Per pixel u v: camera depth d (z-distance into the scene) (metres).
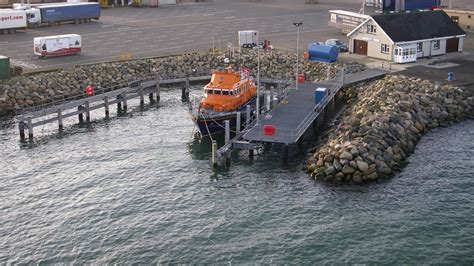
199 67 91.81
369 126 62.75
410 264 43.22
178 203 52.81
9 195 54.66
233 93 70.25
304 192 54.19
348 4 152.62
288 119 67.62
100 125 73.81
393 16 95.38
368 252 44.69
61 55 96.62
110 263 44.09
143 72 89.38
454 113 71.69
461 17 119.31
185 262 44.03
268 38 109.44
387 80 79.56
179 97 84.44
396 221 48.72
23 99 78.31
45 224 49.50
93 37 111.19
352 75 84.88
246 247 45.69
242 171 59.53
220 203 52.66
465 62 92.31
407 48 92.00
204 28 119.62
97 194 54.72
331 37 110.00
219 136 69.69
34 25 120.19
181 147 66.19
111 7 150.75
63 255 45.16
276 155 63.50
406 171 57.69
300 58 92.81
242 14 137.62
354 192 53.75
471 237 46.38
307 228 48.09
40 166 61.22
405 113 67.69
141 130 71.81
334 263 43.50
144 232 48.03
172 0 156.38
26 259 44.72
